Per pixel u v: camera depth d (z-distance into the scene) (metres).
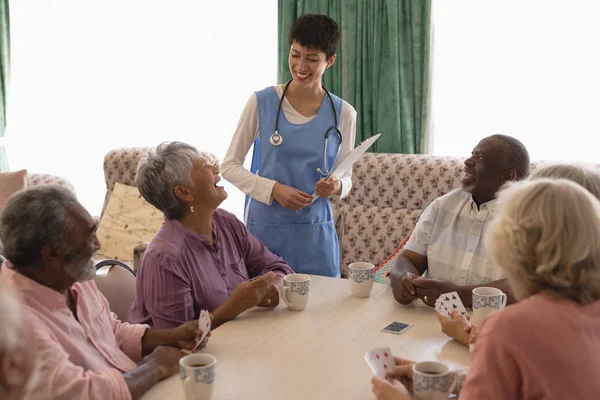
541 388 1.09
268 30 4.25
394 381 1.38
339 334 1.76
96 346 1.58
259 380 1.48
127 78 4.72
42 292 1.48
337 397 1.39
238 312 1.89
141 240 3.86
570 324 1.11
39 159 5.08
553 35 3.59
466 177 2.13
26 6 4.89
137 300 1.98
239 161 2.56
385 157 3.67
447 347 1.67
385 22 3.77
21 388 0.79
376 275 3.01
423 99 3.80
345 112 2.53
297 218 2.48
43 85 4.98
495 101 3.76
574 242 1.12
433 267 2.22
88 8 4.75
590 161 3.61
